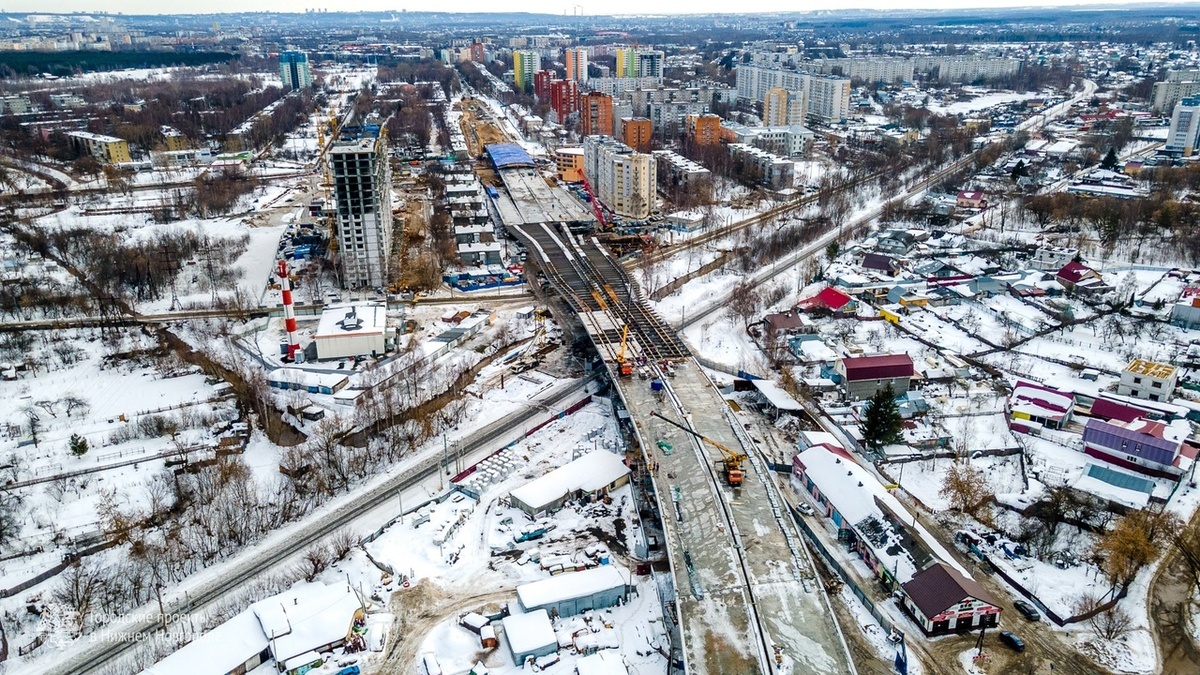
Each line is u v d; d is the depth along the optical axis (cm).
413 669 11969
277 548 14700
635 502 15788
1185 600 13200
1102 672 11850
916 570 13125
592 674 11544
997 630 12644
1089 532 14688
